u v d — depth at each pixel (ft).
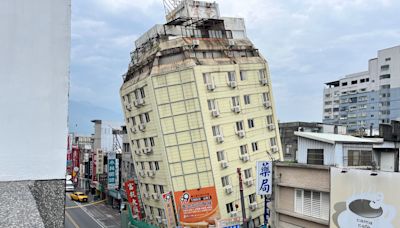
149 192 91.66
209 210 79.46
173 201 81.76
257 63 90.99
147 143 89.81
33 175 4.07
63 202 4.14
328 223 39.93
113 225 106.63
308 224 43.01
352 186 37.42
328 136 47.88
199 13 99.50
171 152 82.94
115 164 125.59
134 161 98.58
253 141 87.04
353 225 37.14
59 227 4.07
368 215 35.99
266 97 91.86
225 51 88.94
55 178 4.17
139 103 88.53
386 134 46.96
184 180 81.92
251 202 84.33
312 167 42.09
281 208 46.39
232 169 82.94
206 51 87.15
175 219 80.74
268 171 47.37
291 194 45.29
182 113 82.74
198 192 80.18
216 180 80.38
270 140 90.58
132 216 95.91
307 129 92.38
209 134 81.35
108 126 172.04
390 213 34.30
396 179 34.04
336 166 42.09
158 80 84.07
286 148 95.35
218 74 84.58
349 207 37.55
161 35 90.22
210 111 82.43
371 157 45.39
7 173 3.95
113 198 132.57
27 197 3.86
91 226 104.83
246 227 62.34
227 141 83.61
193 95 81.97
